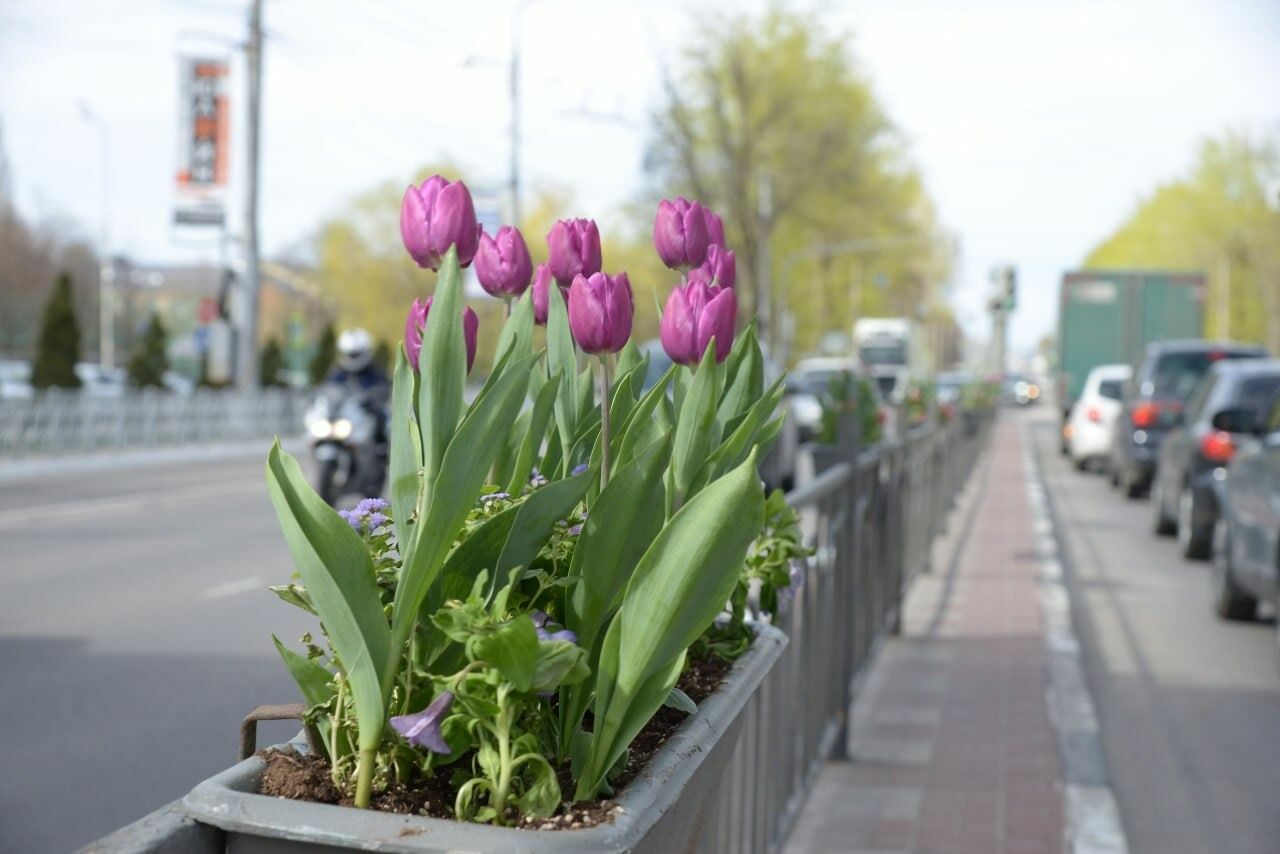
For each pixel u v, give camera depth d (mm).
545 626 1602
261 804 1344
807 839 4754
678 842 1740
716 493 1518
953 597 10203
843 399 9281
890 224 57000
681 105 48906
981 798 5227
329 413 13883
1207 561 12859
